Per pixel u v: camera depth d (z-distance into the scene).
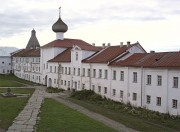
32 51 132.00
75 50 84.19
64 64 91.19
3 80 118.12
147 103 57.06
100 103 63.62
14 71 147.88
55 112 49.09
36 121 41.06
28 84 107.31
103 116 48.44
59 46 100.69
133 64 60.88
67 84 89.31
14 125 38.47
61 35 108.62
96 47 86.81
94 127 38.47
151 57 60.62
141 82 58.16
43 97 70.75
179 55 54.59
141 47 71.44
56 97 71.94
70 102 63.94
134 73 60.75
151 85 55.91
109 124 42.22
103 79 71.38
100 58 74.94
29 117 43.91
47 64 104.19
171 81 51.22
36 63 117.75
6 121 40.69
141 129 40.25
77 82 83.44
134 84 60.38
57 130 36.09
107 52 76.88
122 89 64.19
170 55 56.72
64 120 42.28
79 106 58.53
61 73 92.88
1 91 81.12
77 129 36.94
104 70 71.12
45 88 94.62
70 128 37.34
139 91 58.75
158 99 54.44
